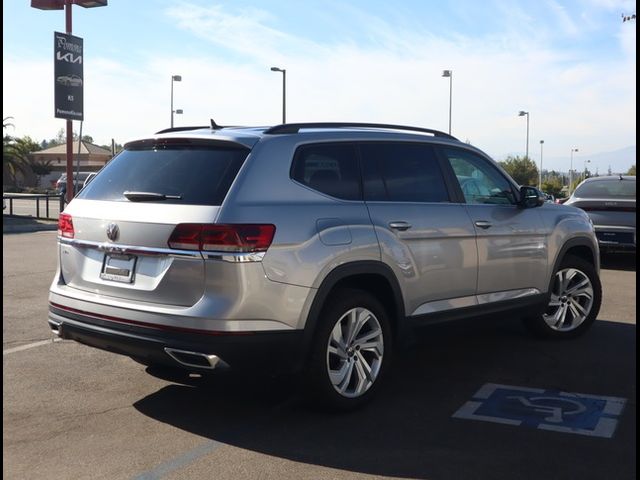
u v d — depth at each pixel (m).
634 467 4.03
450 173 5.83
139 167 4.96
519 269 6.28
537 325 6.91
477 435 4.50
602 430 4.58
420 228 5.33
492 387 5.50
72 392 5.32
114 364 6.05
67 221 5.06
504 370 5.95
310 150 4.93
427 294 5.43
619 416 4.85
